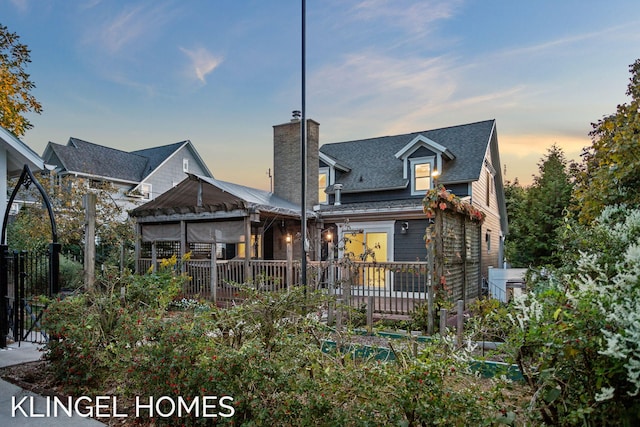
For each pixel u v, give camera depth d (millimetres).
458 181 13109
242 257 14273
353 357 3439
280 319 3646
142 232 13125
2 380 4613
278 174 15055
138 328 3912
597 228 4027
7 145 7965
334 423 2451
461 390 2496
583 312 2031
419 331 6816
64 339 4398
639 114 4500
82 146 22594
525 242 18688
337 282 7941
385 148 16375
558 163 19359
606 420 2018
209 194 12703
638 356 1782
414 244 12141
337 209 13000
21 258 6227
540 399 2199
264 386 2887
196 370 3145
